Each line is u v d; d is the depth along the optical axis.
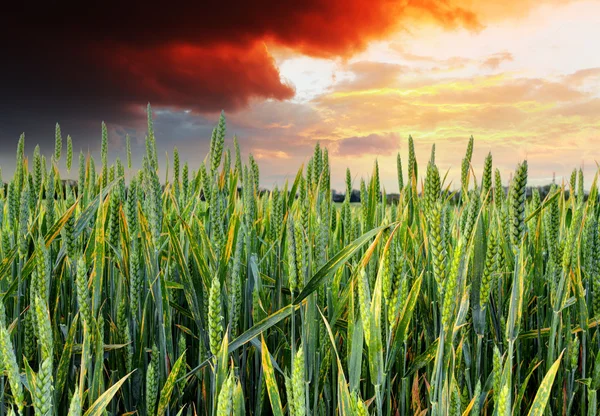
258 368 2.16
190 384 2.27
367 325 1.47
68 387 1.93
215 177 2.54
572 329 2.28
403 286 1.63
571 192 2.61
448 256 1.72
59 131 3.77
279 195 2.60
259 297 2.18
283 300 2.47
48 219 2.40
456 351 1.83
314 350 1.68
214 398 1.50
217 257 2.12
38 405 1.16
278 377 2.27
